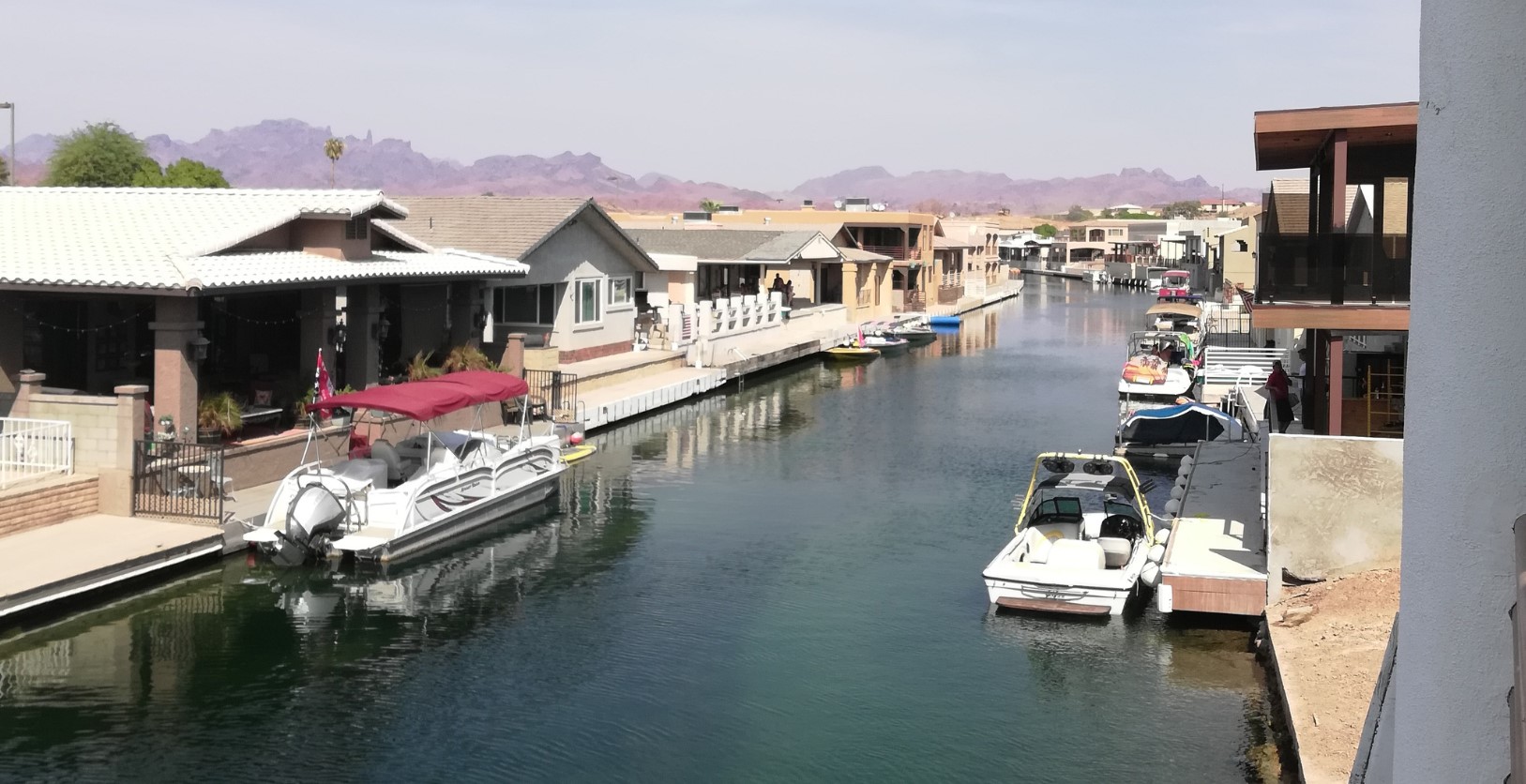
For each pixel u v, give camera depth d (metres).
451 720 15.95
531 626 19.72
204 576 21.28
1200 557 19.69
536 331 42.44
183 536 21.36
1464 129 4.47
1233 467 27.48
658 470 32.62
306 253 29.30
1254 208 98.62
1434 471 4.59
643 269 50.00
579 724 15.86
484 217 41.78
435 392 25.25
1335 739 13.41
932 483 31.16
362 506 23.22
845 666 17.97
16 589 18.11
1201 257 112.44
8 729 15.36
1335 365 19.34
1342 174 19.25
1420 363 4.68
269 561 22.19
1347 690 14.76
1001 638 19.11
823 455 35.06
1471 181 4.46
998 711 16.30
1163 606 18.78
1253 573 18.66
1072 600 19.75
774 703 16.59
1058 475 24.98
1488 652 4.49
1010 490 30.36
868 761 14.75
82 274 23.72
